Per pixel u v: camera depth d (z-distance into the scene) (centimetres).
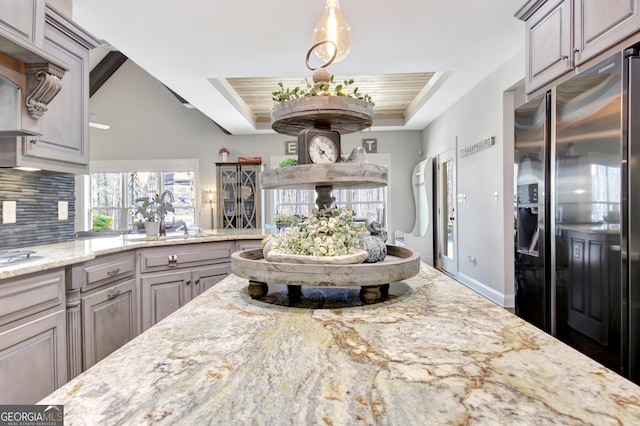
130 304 229
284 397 54
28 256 165
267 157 662
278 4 250
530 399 53
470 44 315
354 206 674
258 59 339
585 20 177
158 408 51
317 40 214
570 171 168
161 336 81
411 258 120
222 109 502
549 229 185
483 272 415
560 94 176
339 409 51
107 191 666
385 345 75
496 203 381
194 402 53
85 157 233
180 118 663
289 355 70
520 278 217
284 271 107
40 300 154
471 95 439
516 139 221
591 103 154
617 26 158
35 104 182
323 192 142
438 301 110
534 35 223
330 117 137
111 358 69
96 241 255
